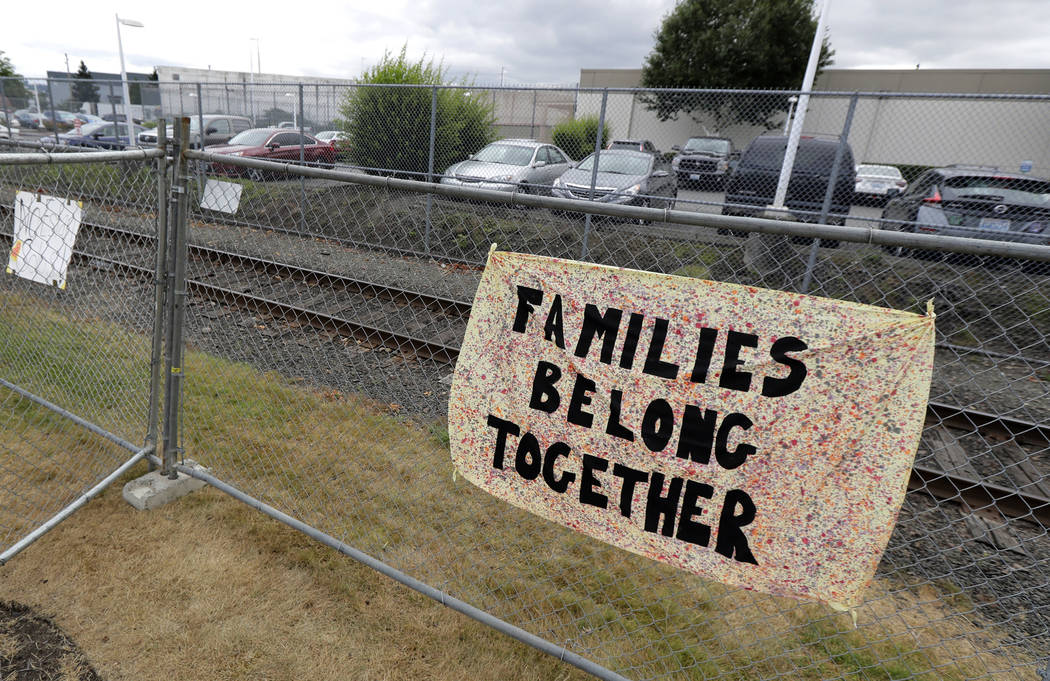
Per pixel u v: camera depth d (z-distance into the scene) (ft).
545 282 7.07
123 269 20.63
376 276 23.71
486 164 34.50
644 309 6.58
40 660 7.57
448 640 8.32
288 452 12.53
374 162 35.58
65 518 9.89
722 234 20.72
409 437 13.46
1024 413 16.40
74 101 51.37
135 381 14.56
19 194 10.99
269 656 7.87
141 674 7.48
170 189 10.07
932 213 27.09
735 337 6.20
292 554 9.66
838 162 22.81
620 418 6.79
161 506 10.55
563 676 7.86
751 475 6.25
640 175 32.07
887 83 74.13
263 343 18.40
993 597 9.90
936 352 20.15
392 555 9.82
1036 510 12.21
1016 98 20.13
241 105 41.39
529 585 9.43
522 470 7.47
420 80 38.47
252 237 27.35
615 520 6.98
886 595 9.78
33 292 20.33
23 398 13.52
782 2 74.64
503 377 7.45
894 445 5.66
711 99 28.60
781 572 6.26
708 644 8.55
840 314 5.77
